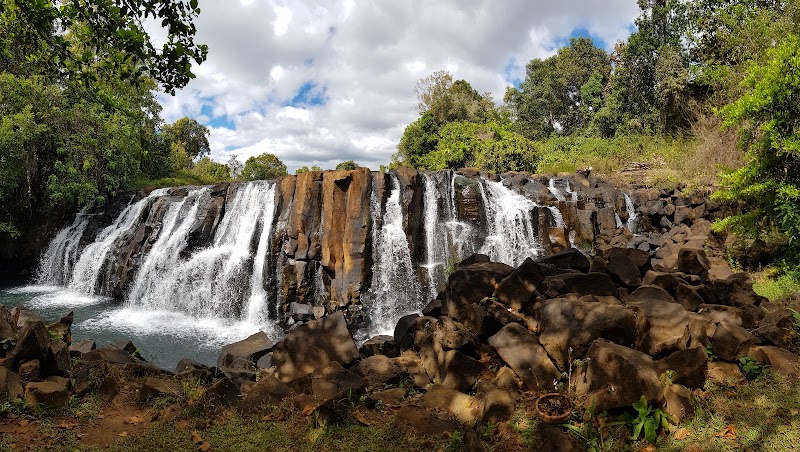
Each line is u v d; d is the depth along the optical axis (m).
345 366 5.32
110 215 20.12
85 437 3.92
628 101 29.36
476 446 3.43
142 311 15.16
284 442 3.73
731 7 19.00
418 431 3.90
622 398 3.72
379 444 3.71
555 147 28.48
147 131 28.70
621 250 7.12
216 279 15.03
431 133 36.38
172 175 31.92
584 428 3.67
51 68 6.34
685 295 6.25
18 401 4.12
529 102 42.59
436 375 4.96
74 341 11.57
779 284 9.27
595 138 28.14
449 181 15.87
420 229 15.24
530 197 17.28
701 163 17.00
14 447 3.68
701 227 14.35
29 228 20.64
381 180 14.60
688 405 3.94
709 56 20.48
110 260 17.41
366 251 13.66
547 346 4.56
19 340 4.68
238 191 17.08
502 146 27.06
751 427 3.79
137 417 4.29
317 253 13.88
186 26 5.59
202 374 5.10
